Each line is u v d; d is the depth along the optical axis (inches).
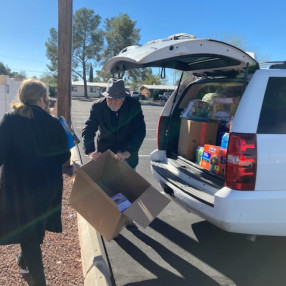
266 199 108.7
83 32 2469.2
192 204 124.4
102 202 111.5
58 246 132.7
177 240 148.0
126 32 2484.0
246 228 110.9
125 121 139.3
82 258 123.7
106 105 137.8
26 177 95.3
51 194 100.0
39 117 97.8
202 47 111.9
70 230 147.6
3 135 92.0
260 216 109.5
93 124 139.8
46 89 103.7
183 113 166.4
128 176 128.3
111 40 2501.2
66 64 236.8
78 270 117.7
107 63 143.9
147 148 375.9
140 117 142.3
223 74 142.8
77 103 1487.5
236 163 109.5
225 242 146.8
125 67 144.0
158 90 2364.7
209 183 129.1
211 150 137.5
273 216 110.0
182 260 131.8
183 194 130.2
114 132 141.6
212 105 165.0
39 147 97.1
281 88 115.0
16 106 96.3
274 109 112.5
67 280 111.0
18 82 354.0
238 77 133.8
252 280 119.3
